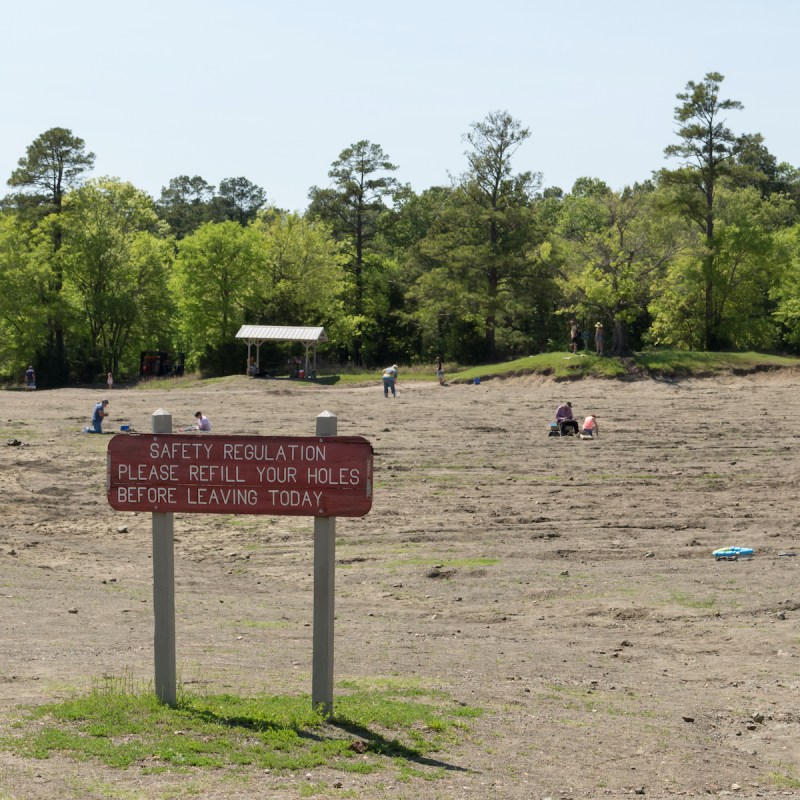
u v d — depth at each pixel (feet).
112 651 39.55
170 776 24.00
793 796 27.50
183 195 504.43
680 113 244.42
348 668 39.50
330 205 294.25
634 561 67.82
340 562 69.87
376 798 23.91
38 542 75.41
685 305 254.88
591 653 45.83
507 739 30.37
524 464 113.09
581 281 235.61
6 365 270.67
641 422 149.07
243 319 278.05
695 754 30.89
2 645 39.04
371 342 310.45
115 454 30.04
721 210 309.83
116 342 287.07
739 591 57.11
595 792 26.43
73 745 25.46
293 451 29.68
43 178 276.62
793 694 38.83
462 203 262.26
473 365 263.90
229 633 46.29
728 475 104.68
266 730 28.25
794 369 211.41
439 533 79.15
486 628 51.29
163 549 30.17
